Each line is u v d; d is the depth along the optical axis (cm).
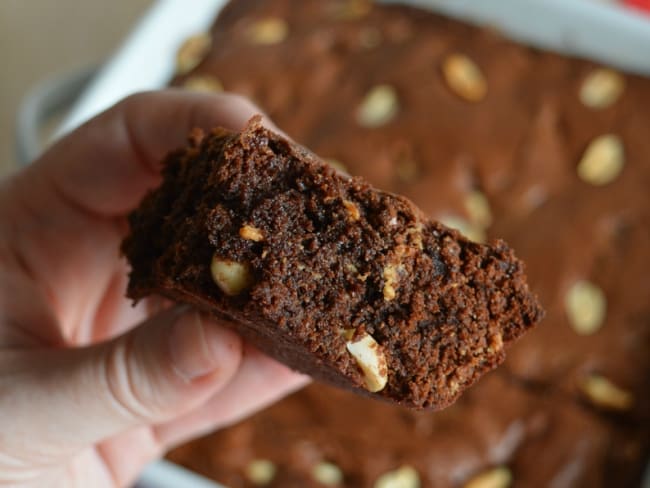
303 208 15
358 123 27
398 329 15
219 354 17
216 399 22
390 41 29
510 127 27
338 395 25
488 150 27
